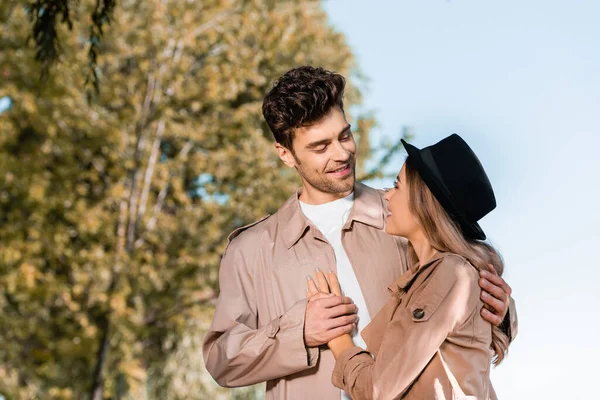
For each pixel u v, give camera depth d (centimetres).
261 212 1266
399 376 219
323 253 268
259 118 1345
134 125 1224
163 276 1227
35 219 1188
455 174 235
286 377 260
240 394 1272
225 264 276
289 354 249
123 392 1226
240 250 274
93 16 407
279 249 271
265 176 1280
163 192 1327
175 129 1232
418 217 236
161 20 1166
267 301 269
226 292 272
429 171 233
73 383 1257
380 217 272
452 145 240
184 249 1245
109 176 1299
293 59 1329
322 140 258
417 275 237
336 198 274
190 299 1251
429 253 240
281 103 259
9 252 1124
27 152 1255
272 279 269
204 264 1230
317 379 256
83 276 1139
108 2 408
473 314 226
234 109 1377
